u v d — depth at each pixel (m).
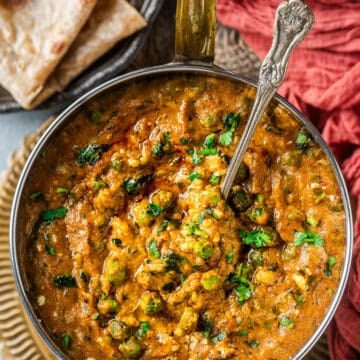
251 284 0.44
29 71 0.51
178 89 0.45
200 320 0.44
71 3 0.52
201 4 0.42
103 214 0.44
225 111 0.45
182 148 0.44
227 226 0.43
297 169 0.44
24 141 0.52
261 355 0.44
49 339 0.43
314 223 0.44
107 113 0.45
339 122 0.53
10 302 0.51
